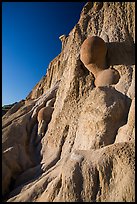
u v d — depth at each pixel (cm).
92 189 757
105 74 1502
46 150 1727
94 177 777
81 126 1257
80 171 806
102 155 812
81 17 2270
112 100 1099
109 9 2069
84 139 1153
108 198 718
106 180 755
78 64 1802
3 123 2309
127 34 1819
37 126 2089
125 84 1326
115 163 774
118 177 743
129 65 1573
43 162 1560
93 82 1689
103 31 1956
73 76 1767
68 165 840
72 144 1471
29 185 1260
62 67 2697
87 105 1173
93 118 1095
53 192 828
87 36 2028
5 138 1880
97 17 2112
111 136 1009
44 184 1067
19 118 2164
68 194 762
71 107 1680
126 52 1716
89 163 815
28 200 1009
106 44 1797
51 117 2045
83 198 746
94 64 1681
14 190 1303
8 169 1445
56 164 1421
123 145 805
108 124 1030
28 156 1695
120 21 1917
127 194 687
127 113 1075
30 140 1961
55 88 2420
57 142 1644
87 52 1686
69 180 788
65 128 1639
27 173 1482
